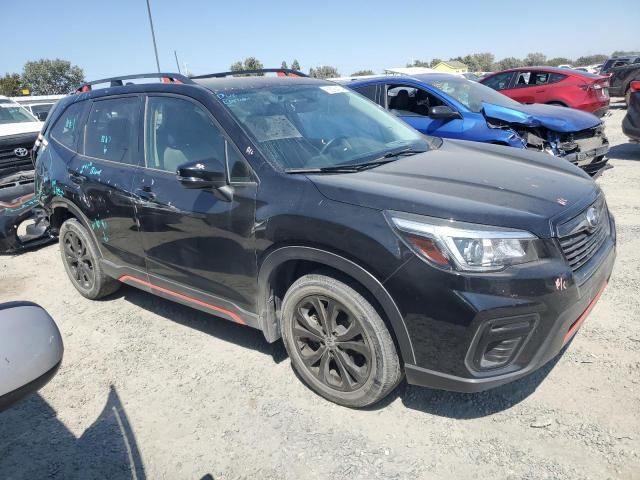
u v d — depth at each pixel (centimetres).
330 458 250
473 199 248
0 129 830
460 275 226
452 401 284
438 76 754
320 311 277
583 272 253
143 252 366
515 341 235
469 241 228
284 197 275
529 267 230
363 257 244
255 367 332
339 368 278
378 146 345
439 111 634
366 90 737
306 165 299
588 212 266
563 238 243
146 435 278
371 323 254
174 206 329
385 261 239
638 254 456
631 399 272
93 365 351
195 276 334
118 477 251
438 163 312
